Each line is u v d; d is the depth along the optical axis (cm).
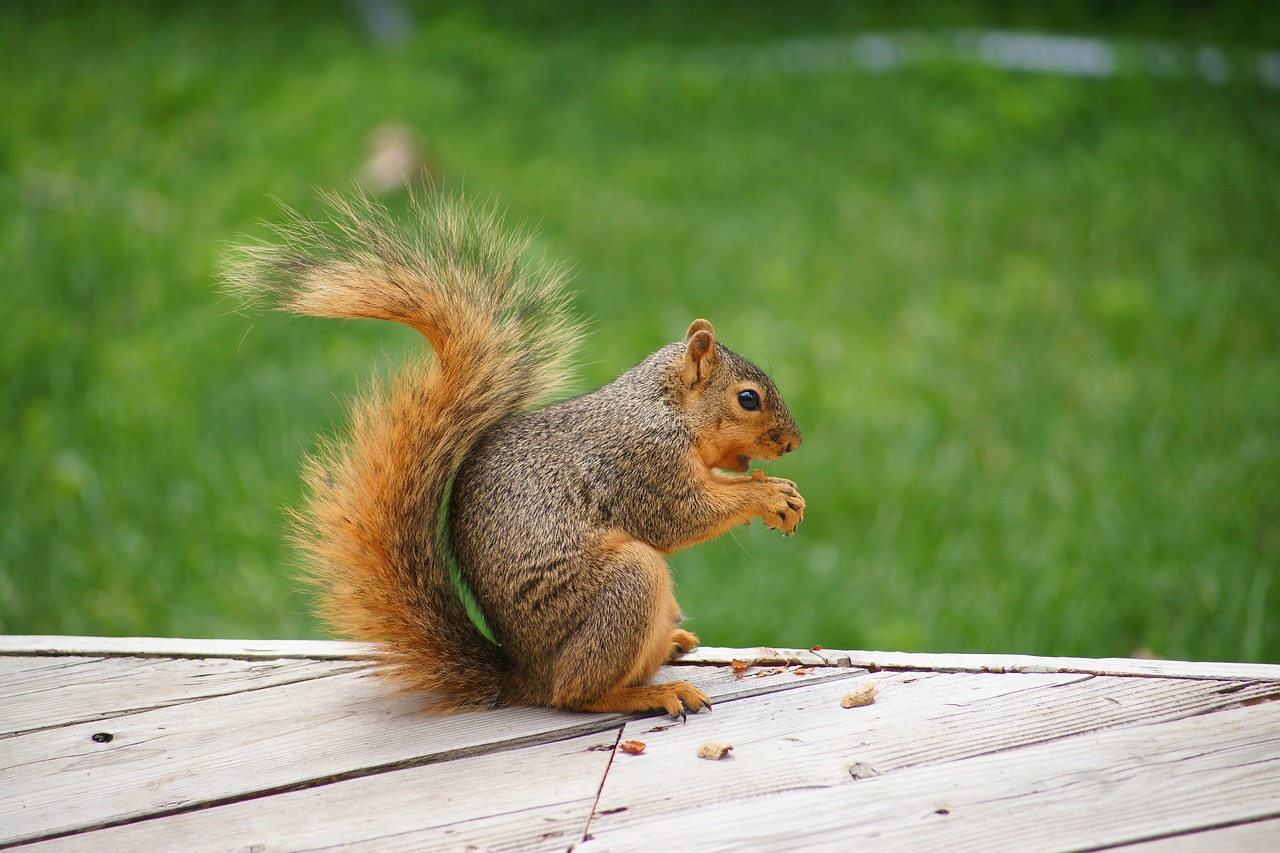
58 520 1005
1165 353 1248
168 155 1712
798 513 523
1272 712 446
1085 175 1653
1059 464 1066
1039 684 479
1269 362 1213
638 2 2342
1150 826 388
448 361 495
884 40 2091
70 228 1471
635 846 394
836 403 1169
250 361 1281
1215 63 1952
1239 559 902
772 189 1670
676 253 1491
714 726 468
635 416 514
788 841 392
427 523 495
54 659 541
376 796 432
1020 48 2041
